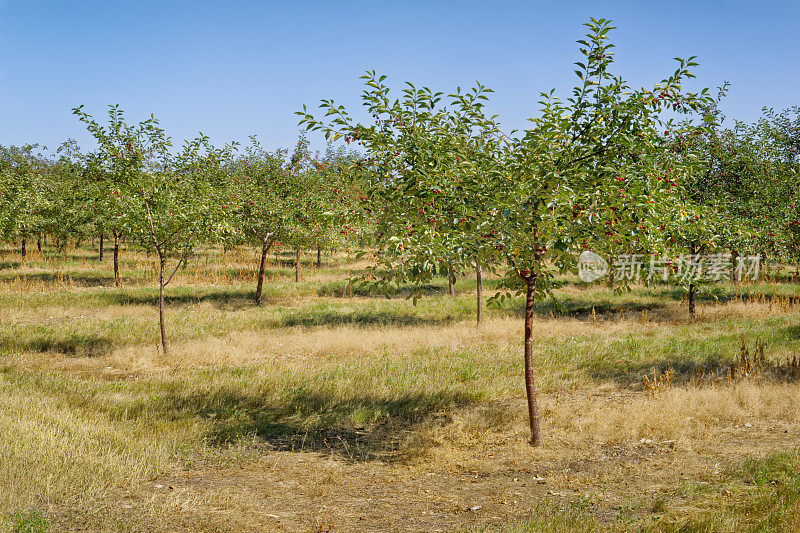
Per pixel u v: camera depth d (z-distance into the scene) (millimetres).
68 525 4934
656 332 15859
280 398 9922
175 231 13812
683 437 7691
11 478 5695
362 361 12727
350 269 32250
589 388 10727
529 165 6828
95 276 27297
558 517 5039
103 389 10109
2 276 26266
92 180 14055
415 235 6617
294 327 17031
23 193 23625
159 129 13953
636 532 4656
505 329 16312
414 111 7133
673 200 7547
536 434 7777
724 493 5660
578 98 6855
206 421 8523
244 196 20422
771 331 14820
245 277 28078
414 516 5477
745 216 17031
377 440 8070
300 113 6980
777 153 19375
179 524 5105
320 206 19812
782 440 7496
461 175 6961
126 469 6387
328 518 5391
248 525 5148
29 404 8531
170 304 20906
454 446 7801
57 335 14969
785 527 4473
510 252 7172
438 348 14180
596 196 6562
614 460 7105
